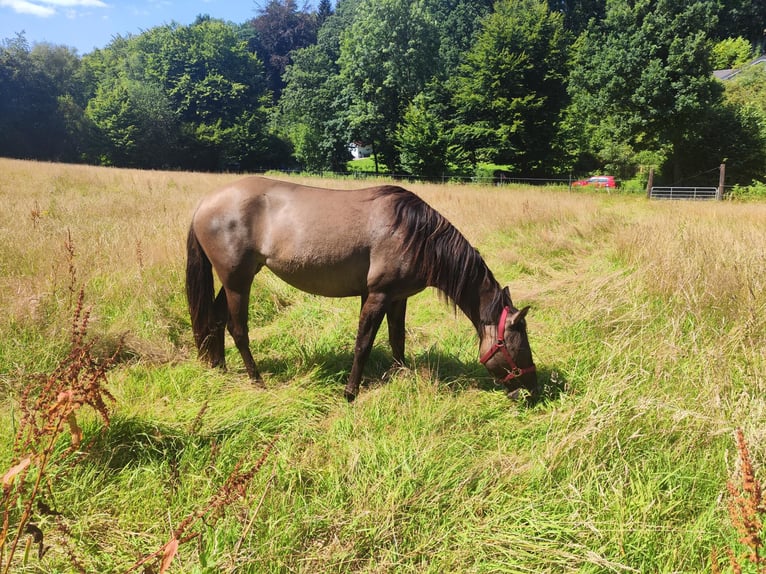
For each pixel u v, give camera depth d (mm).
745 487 1543
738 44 42094
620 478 2580
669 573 2090
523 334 3420
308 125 40438
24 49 45062
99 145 42406
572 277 6527
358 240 3484
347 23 59250
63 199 10672
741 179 25562
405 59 35750
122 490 2447
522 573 2092
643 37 24922
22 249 5695
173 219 8383
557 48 31828
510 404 3516
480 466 2734
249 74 52656
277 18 73312
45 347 3625
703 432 2875
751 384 3377
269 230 3615
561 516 2381
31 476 2260
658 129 26125
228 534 2145
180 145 44094
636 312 4652
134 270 5359
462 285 3453
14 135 43688
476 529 2314
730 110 25422
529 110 31391
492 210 11164
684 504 2457
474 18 48688
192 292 3824
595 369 3896
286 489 2549
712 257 5664
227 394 3479
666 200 18109
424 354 4254
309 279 3623
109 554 2092
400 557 2182
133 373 3619
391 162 38125
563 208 12016
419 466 2697
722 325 4219
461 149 32406
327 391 3631
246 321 3760
